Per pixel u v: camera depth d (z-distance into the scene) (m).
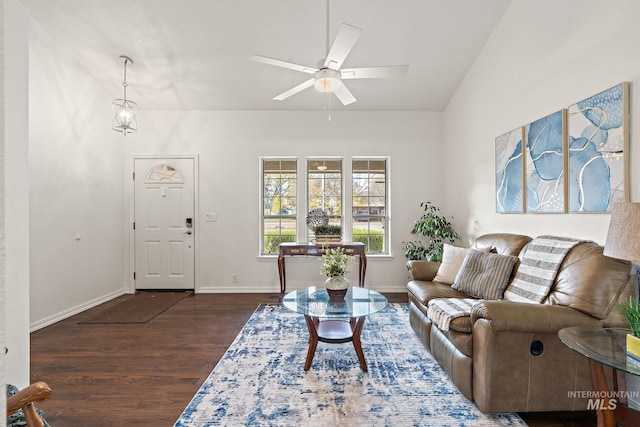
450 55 3.67
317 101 4.57
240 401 2.04
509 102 3.07
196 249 4.78
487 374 1.83
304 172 4.82
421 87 4.24
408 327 3.29
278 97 2.89
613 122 1.97
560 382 1.82
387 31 3.34
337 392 2.13
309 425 1.81
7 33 1.77
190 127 4.77
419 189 4.79
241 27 3.30
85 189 3.99
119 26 3.32
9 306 1.80
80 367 2.49
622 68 1.93
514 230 3.02
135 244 4.79
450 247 3.26
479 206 3.68
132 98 4.48
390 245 4.82
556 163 2.44
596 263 1.88
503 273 2.48
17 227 1.82
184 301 4.29
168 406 2.00
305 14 3.15
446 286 2.97
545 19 2.58
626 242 1.39
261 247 4.89
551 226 2.54
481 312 1.86
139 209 4.79
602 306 1.76
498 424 1.81
